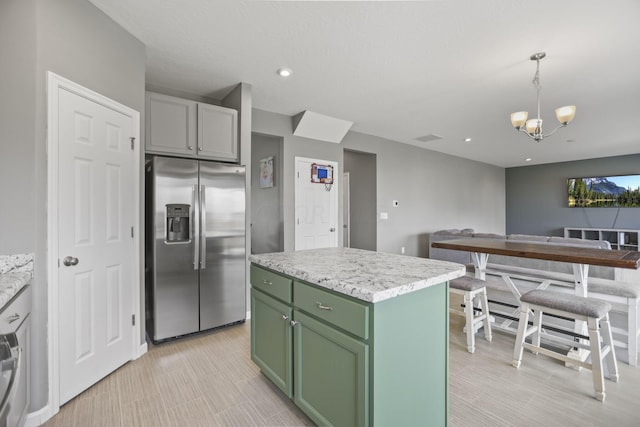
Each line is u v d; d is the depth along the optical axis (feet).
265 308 6.05
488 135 16.89
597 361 5.75
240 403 5.74
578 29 7.00
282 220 13.66
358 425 3.93
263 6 6.36
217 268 9.14
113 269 6.79
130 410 5.53
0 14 5.19
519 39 7.47
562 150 20.68
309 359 4.87
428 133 16.60
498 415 5.32
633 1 5.98
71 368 5.76
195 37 7.54
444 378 4.86
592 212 23.61
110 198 6.69
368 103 12.09
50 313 5.36
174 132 8.96
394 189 18.48
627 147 19.58
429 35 7.38
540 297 6.56
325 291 4.49
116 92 6.88
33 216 5.17
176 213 8.43
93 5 6.28
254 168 15.43
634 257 5.90
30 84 5.18
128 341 7.21
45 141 5.31
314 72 9.42
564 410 5.45
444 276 4.65
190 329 8.66
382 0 6.13
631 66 8.76
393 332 4.01
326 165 15.08
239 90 10.25
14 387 2.78
